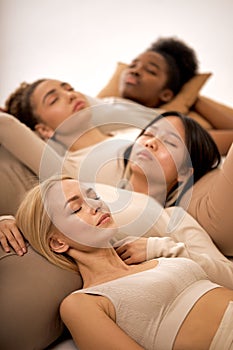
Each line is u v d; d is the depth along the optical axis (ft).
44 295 4.00
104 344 3.63
